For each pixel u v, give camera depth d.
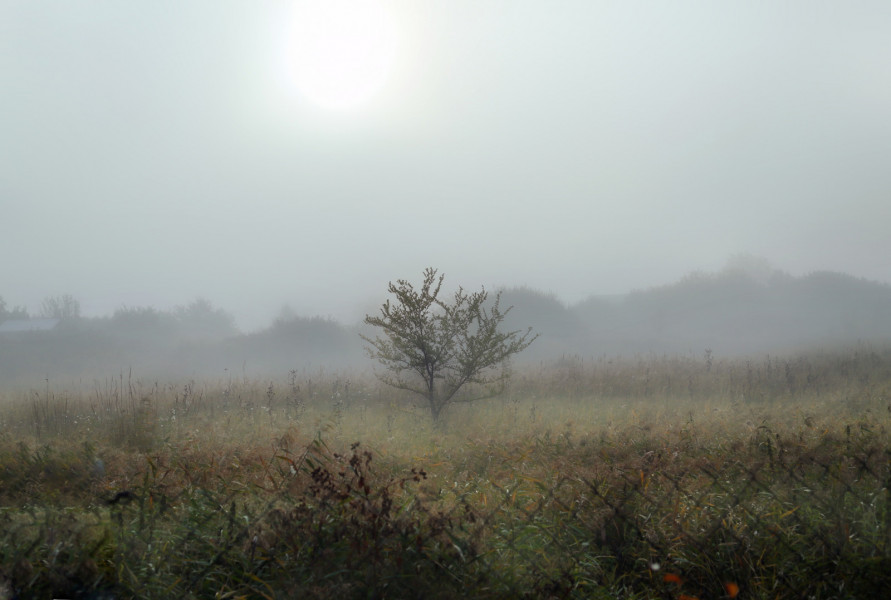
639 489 4.80
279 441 6.52
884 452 5.36
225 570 3.68
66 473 6.17
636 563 3.93
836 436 6.42
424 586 3.42
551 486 5.02
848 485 4.56
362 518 3.92
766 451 5.97
